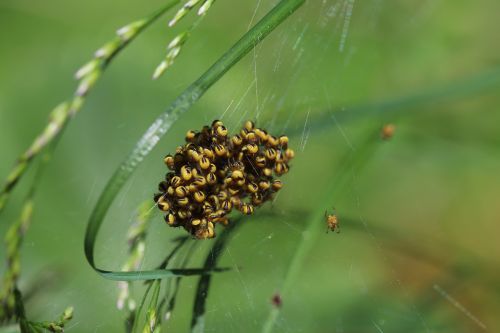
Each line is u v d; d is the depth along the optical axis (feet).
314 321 0.72
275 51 0.77
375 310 0.74
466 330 0.74
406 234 0.76
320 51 0.82
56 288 0.70
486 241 0.86
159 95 0.83
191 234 0.54
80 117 0.79
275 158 0.55
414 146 0.81
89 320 0.68
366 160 0.69
